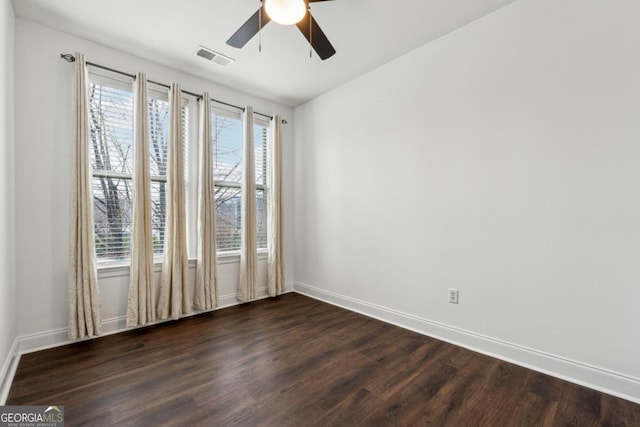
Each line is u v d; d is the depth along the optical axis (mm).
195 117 3365
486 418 1664
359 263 3426
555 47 2062
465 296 2535
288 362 2271
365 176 3355
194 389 1916
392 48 2854
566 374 2027
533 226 2164
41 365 2176
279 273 4043
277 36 2635
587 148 1941
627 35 1809
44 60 2465
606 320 1886
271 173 4066
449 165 2627
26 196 2369
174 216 3029
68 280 2506
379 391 1909
